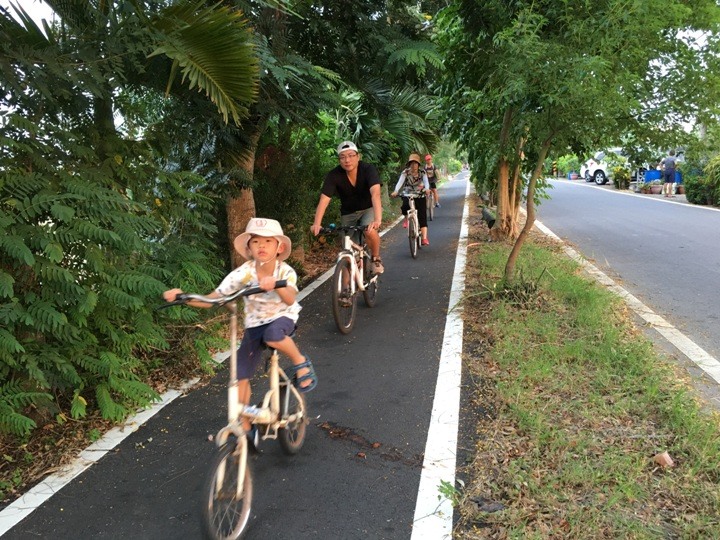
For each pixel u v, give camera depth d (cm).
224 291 306
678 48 547
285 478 329
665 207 1762
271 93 553
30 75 358
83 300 362
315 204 1055
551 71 498
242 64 394
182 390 468
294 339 580
